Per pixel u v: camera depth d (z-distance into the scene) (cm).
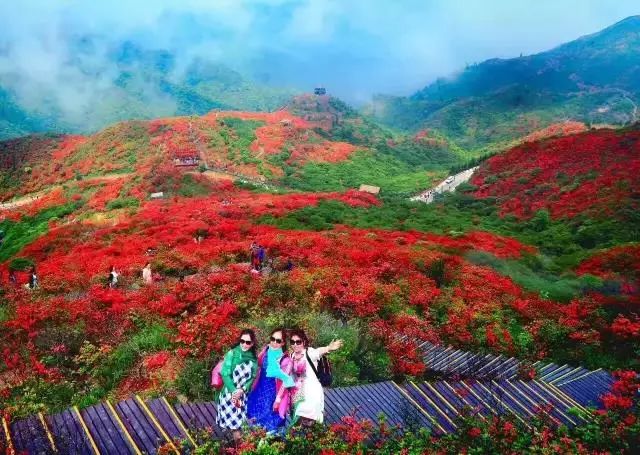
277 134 16575
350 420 654
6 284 2522
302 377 645
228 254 2711
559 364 1583
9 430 635
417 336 1409
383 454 633
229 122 16550
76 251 3700
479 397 951
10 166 14550
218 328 1150
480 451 668
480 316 1745
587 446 769
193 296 1505
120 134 14850
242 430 618
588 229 5075
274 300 1490
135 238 3809
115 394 988
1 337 1294
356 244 2908
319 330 1162
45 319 1401
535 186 7662
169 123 15500
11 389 980
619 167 7088
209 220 4497
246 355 625
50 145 16162
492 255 3184
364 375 1048
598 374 1265
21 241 6028
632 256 3331
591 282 2553
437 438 714
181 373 955
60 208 7875
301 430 626
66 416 683
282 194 7500
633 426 813
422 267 2234
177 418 711
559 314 1856
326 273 1780
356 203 6612
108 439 646
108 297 1592
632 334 1708
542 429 746
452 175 13362
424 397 902
